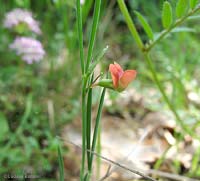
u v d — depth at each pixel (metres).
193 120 0.33
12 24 0.34
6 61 0.38
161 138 0.34
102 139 0.33
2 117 0.30
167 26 0.24
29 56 0.34
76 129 0.33
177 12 0.23
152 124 0.35
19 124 0.32
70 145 0.31
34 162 0.28
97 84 0.17
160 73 0.41
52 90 0.37
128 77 0.16
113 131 0.34
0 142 0.29
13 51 0.37
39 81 0.36
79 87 0.37
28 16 0.35
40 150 0.29
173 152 0.32
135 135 0.34
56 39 0.41
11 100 0.34
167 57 0.40
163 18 0.24
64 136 0.32
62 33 0.41
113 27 0.48
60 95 0.36
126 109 0.37
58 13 0.42
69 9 0.37
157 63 0.42
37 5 0.41
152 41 0.25
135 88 0.40
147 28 0.25
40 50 0.34
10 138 0.30
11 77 0.35
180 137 0.30
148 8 0.45
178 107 0.35
